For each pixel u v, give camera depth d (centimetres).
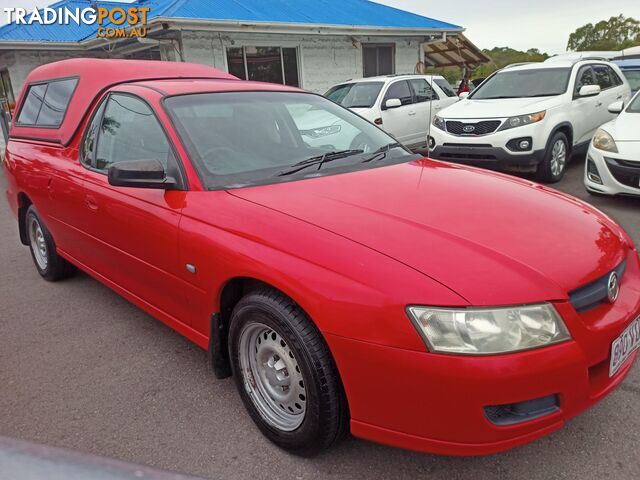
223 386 299
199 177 274
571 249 218
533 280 195
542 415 192
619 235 253
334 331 199
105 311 406
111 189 321
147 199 292
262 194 262
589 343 198
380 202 251
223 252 240
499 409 191
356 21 1445
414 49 1631
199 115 308
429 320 185
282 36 1304
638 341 232
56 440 257
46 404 288
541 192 287
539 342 187
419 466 230
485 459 233
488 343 182
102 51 1377
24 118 472
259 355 245
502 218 236
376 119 914
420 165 324
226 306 260
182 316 291
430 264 198
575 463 227
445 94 1078
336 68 1444
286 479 226
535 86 834
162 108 304
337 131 352
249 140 309
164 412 277
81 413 278
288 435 235
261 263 223
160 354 337
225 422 267
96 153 354
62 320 393
